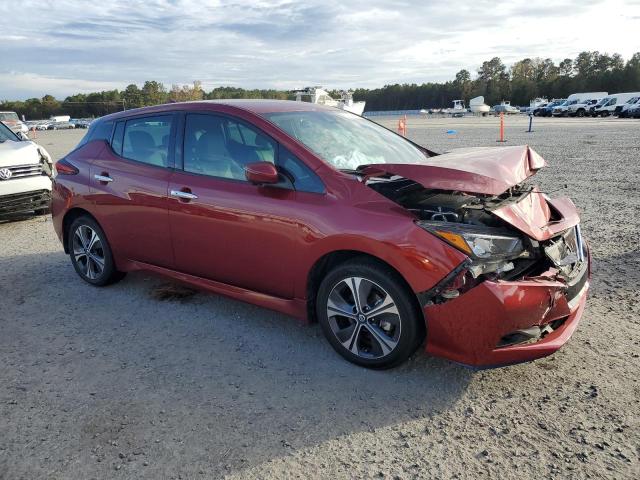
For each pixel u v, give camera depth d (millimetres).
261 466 2465
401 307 2994
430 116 82250
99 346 3721
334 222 3141
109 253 4672
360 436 2664
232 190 3633
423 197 3377
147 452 2580
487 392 3002
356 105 42281
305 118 3957
